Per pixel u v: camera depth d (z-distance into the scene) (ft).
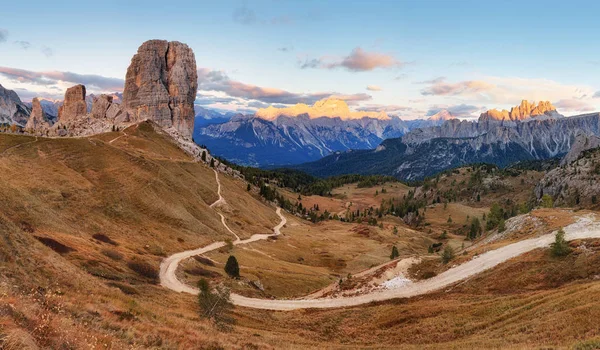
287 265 405.39
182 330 108.99
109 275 202.28
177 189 484.74
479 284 225.56
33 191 307.37
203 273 288.10
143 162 487.61
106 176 416.67
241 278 299.38
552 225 309.01
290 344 140.56
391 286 266.77
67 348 54.60
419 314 187.01
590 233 256.73
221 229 471.62
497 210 646.33
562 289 169.07
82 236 264.93
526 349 99.86
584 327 109.40
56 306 76.74
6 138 405.18
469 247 423.64
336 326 195.31
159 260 290.97
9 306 55.77
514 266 230.68
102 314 91.56
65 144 443.32
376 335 174.50
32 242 129.70
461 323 160.45
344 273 447.42
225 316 171.42
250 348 112.88
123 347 71.00
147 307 133.39
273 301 255.70
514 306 161.89
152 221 381.60
